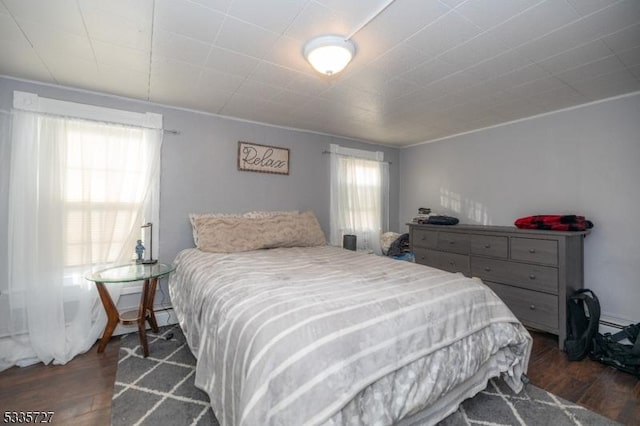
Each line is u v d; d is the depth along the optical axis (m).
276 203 3.44
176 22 1.56
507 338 1.66
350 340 1.12
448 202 3.90
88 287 2.36
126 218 2.58
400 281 1.64
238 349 1.13
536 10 1.45
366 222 4.13
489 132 3.45
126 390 1.75
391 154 4.48
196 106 2.83
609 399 1.71
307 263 2.16
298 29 1.62
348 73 2.13
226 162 3.12
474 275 3.00
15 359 2.04
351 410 1.04
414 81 2.25
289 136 3.53
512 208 3.23
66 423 1.49
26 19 1.53
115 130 2.54
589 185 2.66
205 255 2.42
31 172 2.20
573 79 2.20
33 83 2.26
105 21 1.55
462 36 1.67
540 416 1.56
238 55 1.90
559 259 2.38
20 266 2.15
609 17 1.50
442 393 1.34
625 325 2.42
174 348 2.29
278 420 0.92
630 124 2.44
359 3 1.41
